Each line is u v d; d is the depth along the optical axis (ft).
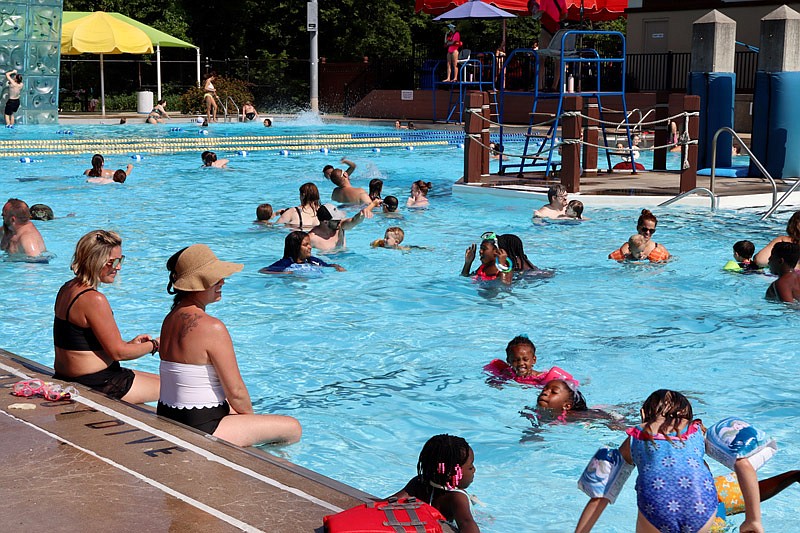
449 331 24.77
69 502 11.48
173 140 85.76
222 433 15.75
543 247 36.14
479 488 15.17
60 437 13.87
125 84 138.72
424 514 10.82
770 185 51.26
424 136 93.81
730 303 27.48
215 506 11.44
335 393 20.02
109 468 12.66
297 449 16.85
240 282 30.30
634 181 53.72
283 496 11.82
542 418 18.44
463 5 97.91
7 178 57.98
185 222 42.16
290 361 22.24
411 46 144.97
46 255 33.76
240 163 69.67
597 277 31.01
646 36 105.40
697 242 37.01
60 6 101.35
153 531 10.69
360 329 24.97
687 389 20.10
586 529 12.16
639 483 11.89
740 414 18.53
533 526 13.83
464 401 19.45
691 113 46.26
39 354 22.65
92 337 17.52
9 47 99.25
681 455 11.83
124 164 67.31
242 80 128.88
